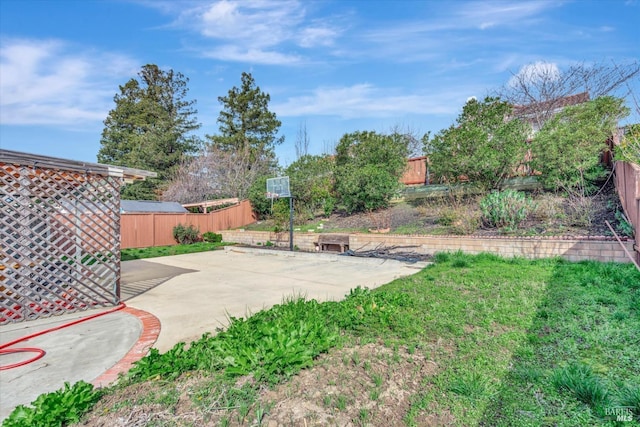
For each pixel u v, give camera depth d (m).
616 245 6.48
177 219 15.98
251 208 18.50
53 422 2.13
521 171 11.10
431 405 2.28
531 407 2.21
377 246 10.46
